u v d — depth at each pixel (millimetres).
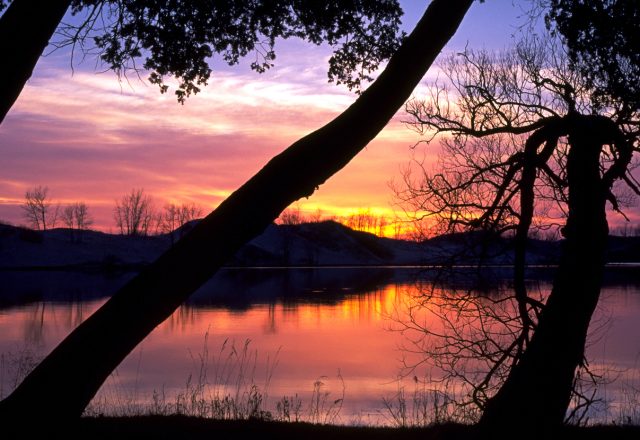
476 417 8727
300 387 15047
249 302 41219
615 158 6629
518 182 6457
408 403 12727
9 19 3908
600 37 8078
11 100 3943
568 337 5176
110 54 8195
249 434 8320
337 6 8352
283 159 4176
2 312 34406
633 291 43344
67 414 3754
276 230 155875
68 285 59750
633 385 13914
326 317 32188
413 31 4453
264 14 8469
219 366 18016
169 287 3941
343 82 8930
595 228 5375
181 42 8375
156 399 12406
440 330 15852
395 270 100188
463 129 7699
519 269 6457
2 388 12758
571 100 7734
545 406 5047
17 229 117812
